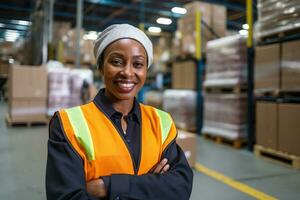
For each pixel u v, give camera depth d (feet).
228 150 16.14
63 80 23.48
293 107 12.67
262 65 14.52
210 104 18.83
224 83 17.44
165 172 3.63
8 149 14.84
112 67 3.60
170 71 28.48
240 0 33.76
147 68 3.89
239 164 13.30
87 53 33.78
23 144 16.02
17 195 9.18
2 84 33.60
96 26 48.85
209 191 9.95
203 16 20.94
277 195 9.62
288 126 12.94
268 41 14.24
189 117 21.56
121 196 3.22
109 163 3.39
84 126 3.47
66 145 3.31
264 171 12.23
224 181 10.98
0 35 45.42
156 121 3.99
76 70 24.25
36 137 17.95
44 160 12.98
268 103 14.11
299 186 10.47
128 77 3.59
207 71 19.43
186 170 3.78
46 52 28.60
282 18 12.97
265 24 14.05
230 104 16.89
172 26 46.14
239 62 16.48
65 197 3.07
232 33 26.30
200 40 20.75
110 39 3.60
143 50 3.71
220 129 17.75
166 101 24.07
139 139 3.71
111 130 3.56
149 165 3.64
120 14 43.39
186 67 22.45
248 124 16.05
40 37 28.73
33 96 22.03
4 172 11.28
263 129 14.46
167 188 3.48
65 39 33.14
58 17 43.24
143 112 4.06
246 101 16.71
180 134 13.01
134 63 3.66
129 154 3.51
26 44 33.06
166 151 3.84
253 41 15.96
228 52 17.24
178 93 22.20
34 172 11.35
